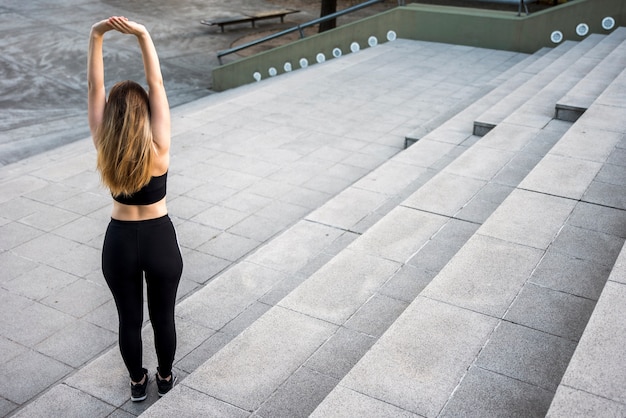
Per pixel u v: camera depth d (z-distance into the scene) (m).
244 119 9.96
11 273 5.88
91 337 5.01
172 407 3.34
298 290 4.35
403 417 2.90
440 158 7.44
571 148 5.90
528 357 3.30
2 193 7.48
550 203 4.89
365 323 4.02
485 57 13.93
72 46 21.52
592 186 5.15
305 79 12.31
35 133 14.16
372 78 12.34
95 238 6.54
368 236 5.04
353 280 4.47
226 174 7.92
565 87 8.83
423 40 15.51
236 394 3.44
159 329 3.60
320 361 3.69
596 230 4.50
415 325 3.53
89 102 3.27
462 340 3.41
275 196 7.34
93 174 8.08
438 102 10.77
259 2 29.47
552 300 3.76
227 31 24.33
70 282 5.76
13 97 16.78
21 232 6.62
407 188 6.69
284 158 8.43
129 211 3.32
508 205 4.86
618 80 8.16
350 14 23.45
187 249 6.24
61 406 3.84
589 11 13.43
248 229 6.63
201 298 4.88
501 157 6.47
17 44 21.56
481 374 3.18
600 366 2.90
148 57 3.16
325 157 8.46
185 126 9.62
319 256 5.46
